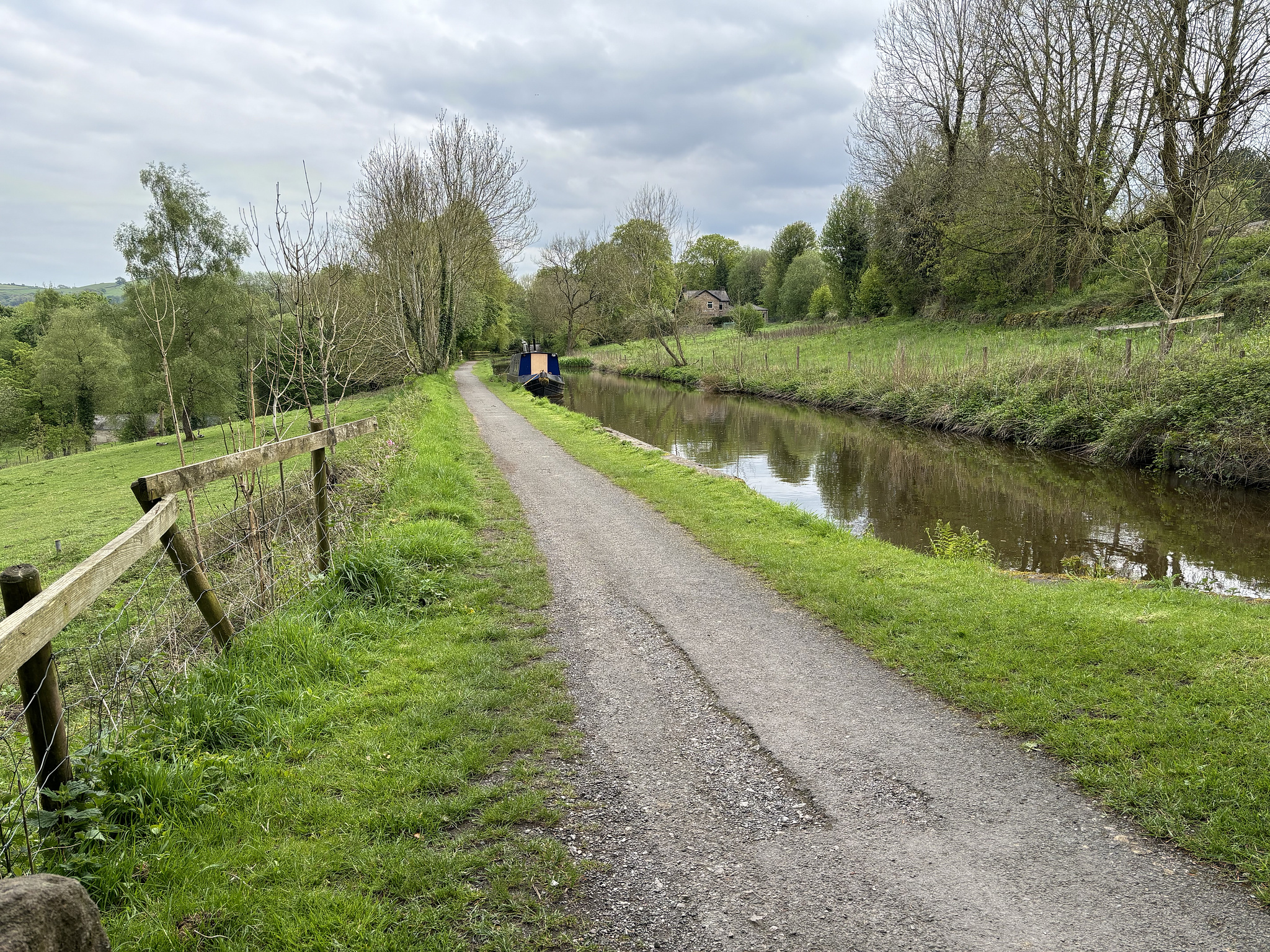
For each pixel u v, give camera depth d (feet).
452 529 26.55
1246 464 40.93
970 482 46.78
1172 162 58.03
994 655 15.97
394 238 104.83
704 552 26.53
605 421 82.79
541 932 8.44
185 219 105.09
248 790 11.05
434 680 15.34
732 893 9.12
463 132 114.11
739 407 92.89
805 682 15.51
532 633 18.53
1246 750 11.42
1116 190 76.54
